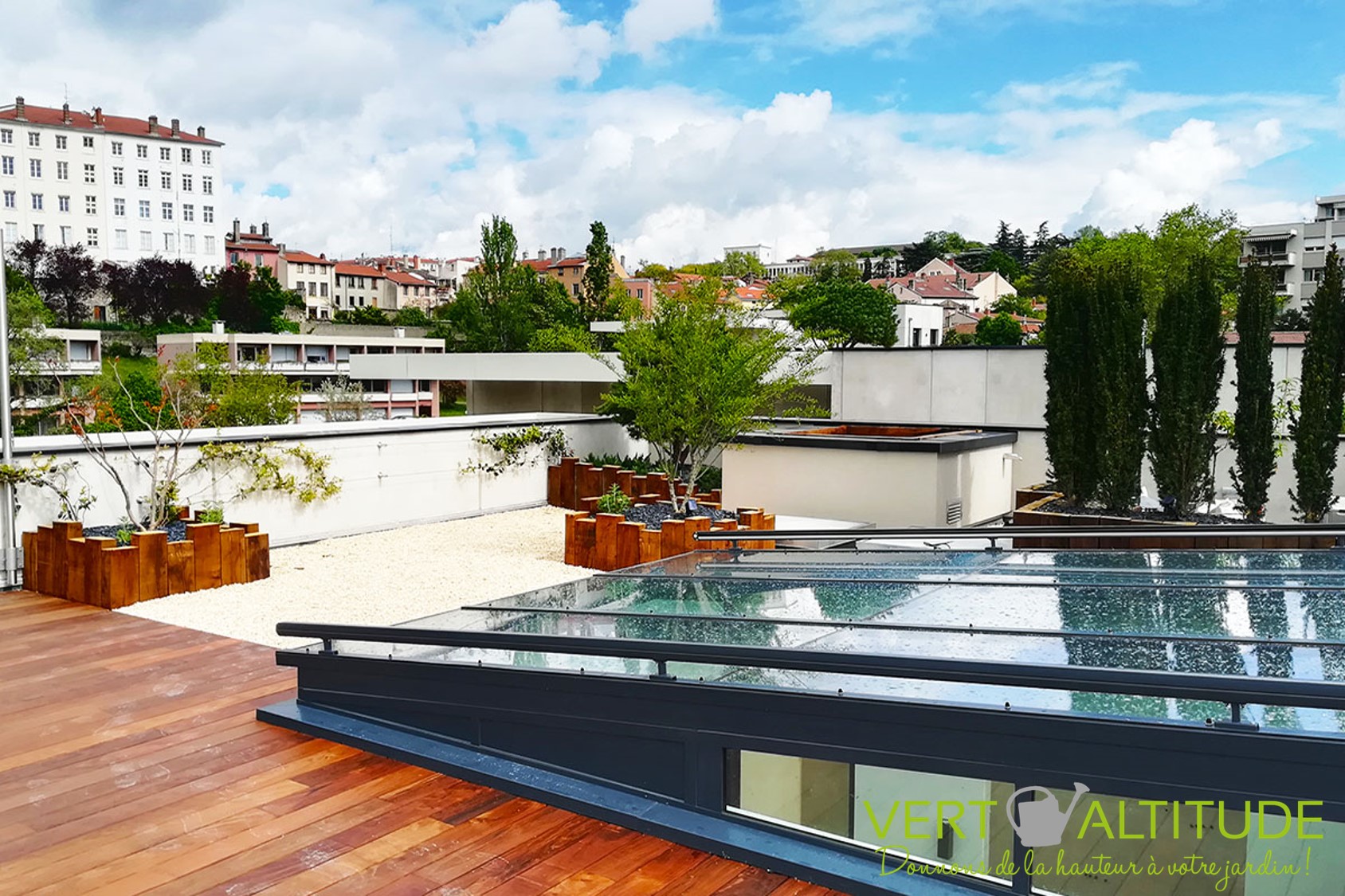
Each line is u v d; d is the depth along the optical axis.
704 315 11.03
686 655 3.66
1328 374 8.47
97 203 84.44
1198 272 9.01
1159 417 9.12
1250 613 3.65
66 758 4.68
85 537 8.59
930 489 10.55
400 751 4.56
